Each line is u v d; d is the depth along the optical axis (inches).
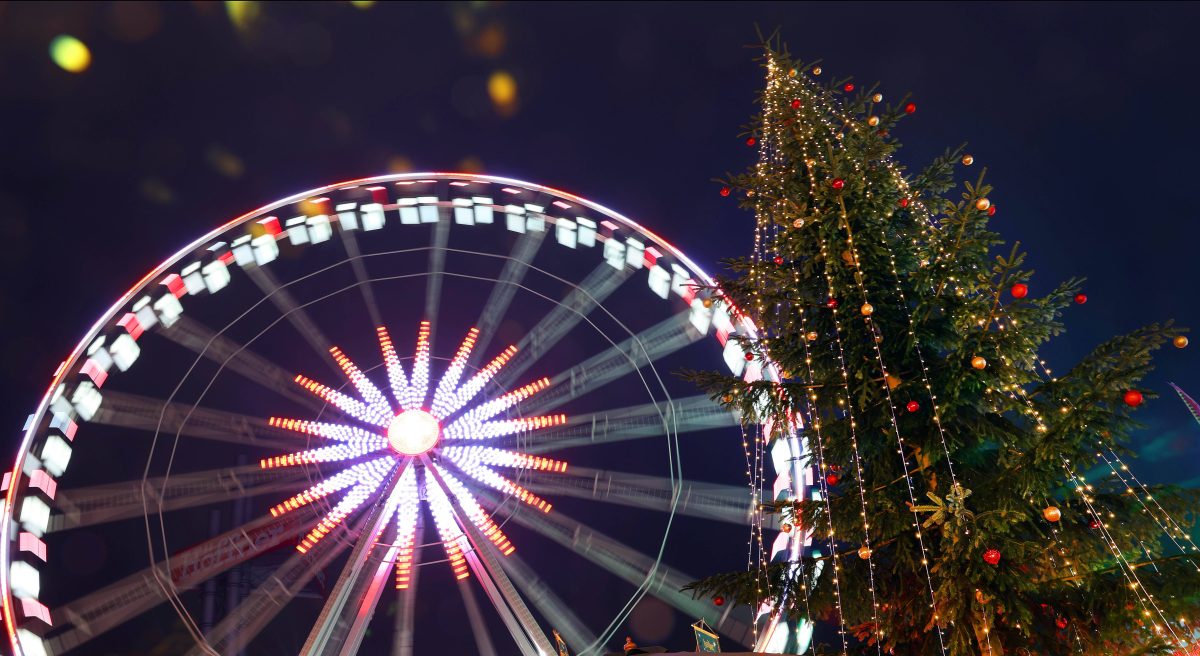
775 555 619.2
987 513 310.3
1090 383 317.7
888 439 366.6
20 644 658.2
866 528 342.3
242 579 928.9
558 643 609.6
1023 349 347.3
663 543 731.4
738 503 731.4
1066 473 323.0
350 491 686.5
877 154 394.3
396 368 731.4
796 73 425.7
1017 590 328.5
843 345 388.2
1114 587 315.6
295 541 836.6
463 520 684.7
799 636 414.0
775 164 427.8
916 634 349.7
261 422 753.6
